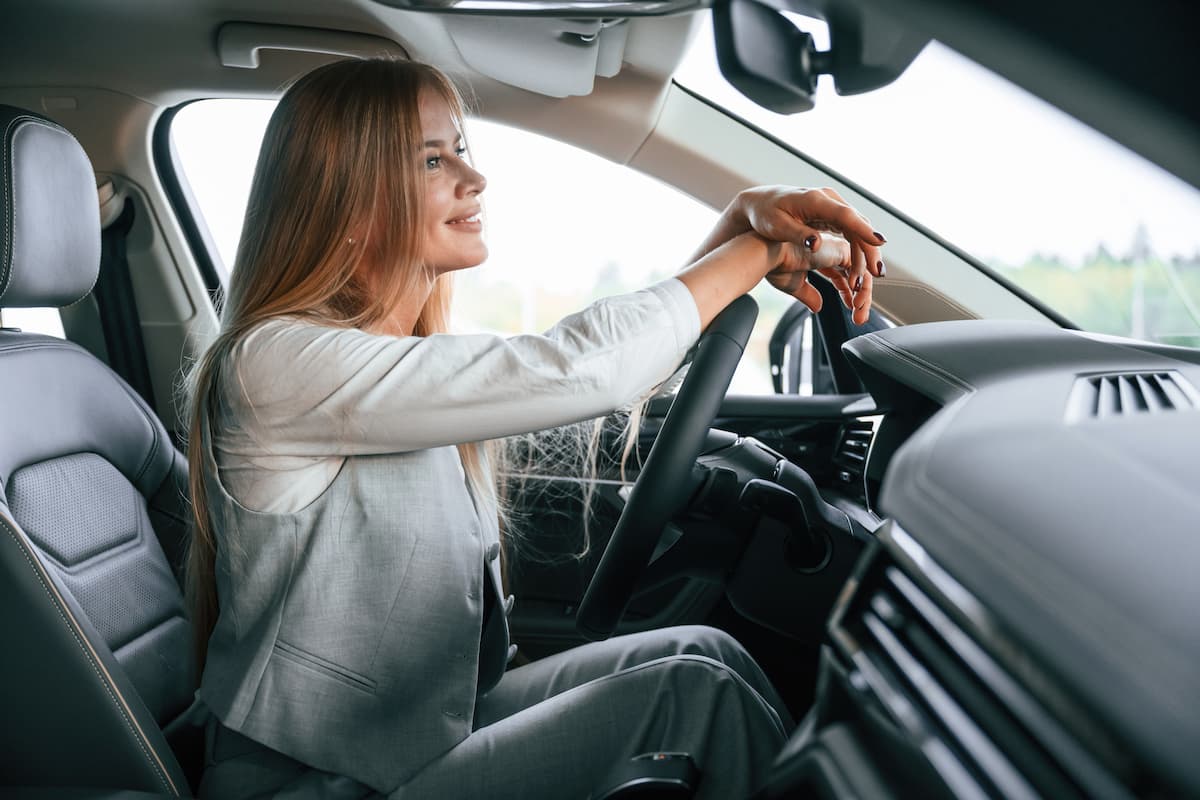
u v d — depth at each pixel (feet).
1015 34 1.35
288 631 2.94
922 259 5.50
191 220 7.11
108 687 3.08
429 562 2.99
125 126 6.48
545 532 5.89
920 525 1.75
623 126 5.73
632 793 2.78
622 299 2.99
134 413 4.69
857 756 1.77
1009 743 1.46
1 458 3.64
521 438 5.81
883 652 1.84
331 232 3.17
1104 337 3.08
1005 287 5.47
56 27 5.82
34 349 4.14
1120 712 1.19
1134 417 1.97
